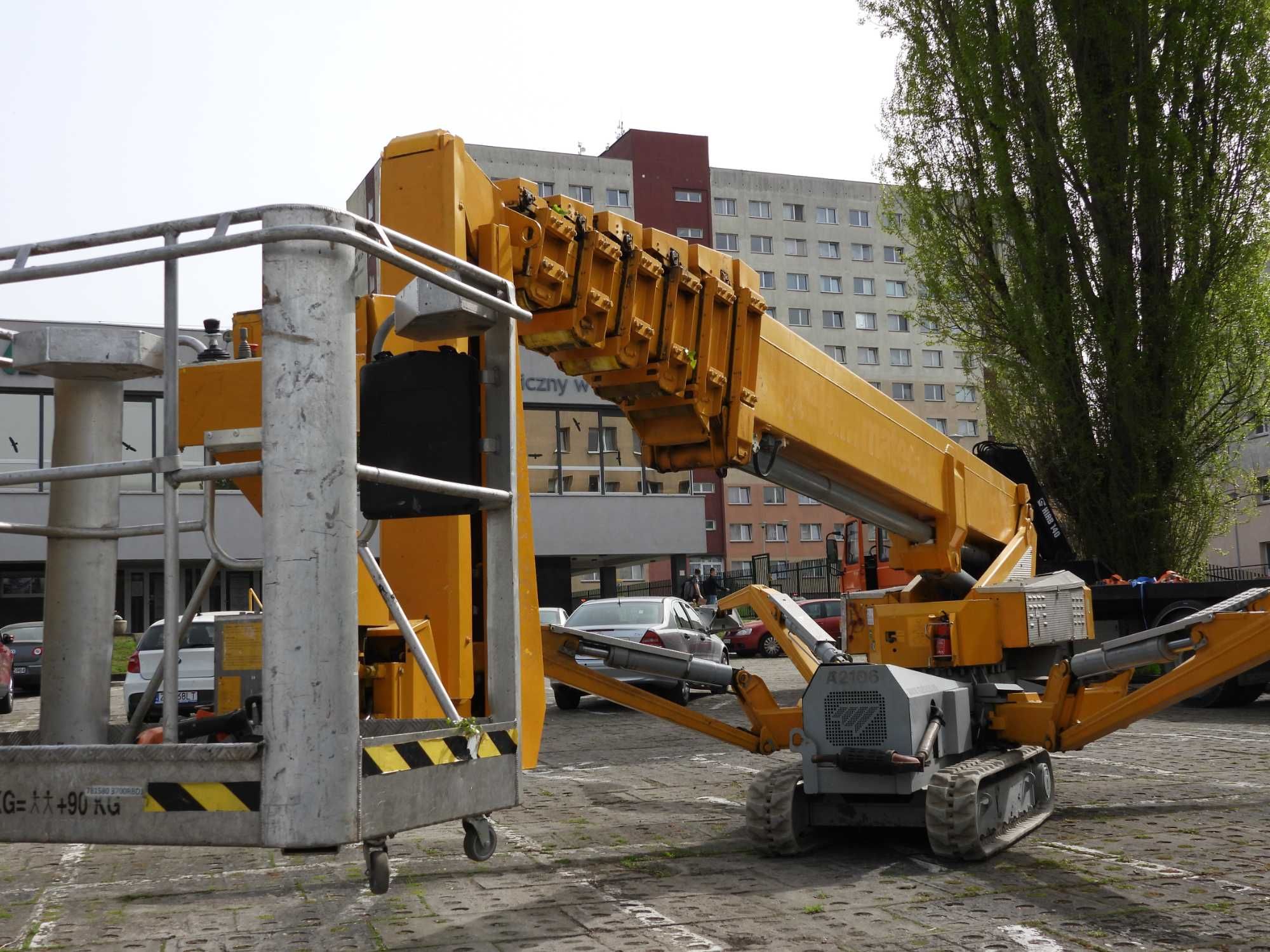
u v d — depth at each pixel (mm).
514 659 3469
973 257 22656
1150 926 5160
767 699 8320
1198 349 20500
